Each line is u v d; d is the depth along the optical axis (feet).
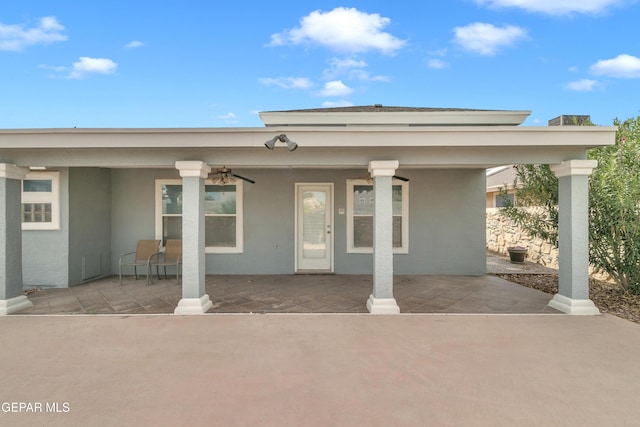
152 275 28.86
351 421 9.11
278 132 17.51
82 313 18.53
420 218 29.86
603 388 10.76
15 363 12.46
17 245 19.08
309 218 30.17
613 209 21.02
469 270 29.84
